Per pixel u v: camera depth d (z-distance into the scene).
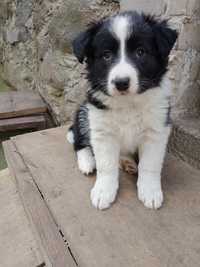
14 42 1.03
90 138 0.42
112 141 0.41
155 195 0.39
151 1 0.53
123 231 0.35
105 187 0.40
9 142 0.57
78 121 0.48
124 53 0.36
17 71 1.06
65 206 0.40
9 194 0.50
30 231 0.43
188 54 0.52
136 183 0.43
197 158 0.49
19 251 0.41
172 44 0.38
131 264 0.31
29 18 0.89
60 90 0.75
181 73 0.53
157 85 0.38
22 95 0.91
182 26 0.50
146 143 0.41
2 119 0.81
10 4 1.00
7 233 0.44
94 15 0.63
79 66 0.67
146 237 0.34
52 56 0.75
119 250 0.33
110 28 0.36
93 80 0.39
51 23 0.73
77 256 0.33
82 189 0.42
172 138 0.53
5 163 0.76
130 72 0.35
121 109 0.39
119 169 0.46
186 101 0.55
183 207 0.39
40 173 0.46
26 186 0.45
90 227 0.36
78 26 0.65
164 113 0.40
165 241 0.34
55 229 0.37
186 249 0.33
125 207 0.39
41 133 0.59
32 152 0.52
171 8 0.50
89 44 0.39
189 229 0.35
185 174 0.45
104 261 0.32
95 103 0.40
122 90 0.35
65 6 0.67
